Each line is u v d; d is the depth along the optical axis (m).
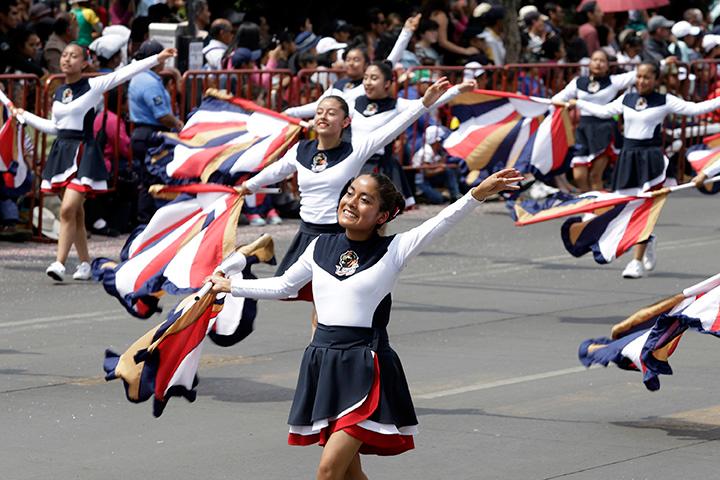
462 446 24.62
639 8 70.12
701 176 36.53
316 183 29.53
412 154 59.44
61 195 43.44
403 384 19.83
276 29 66.81
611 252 36.75
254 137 34.62
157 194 32.22
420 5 71.69
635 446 24.56
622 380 30.25
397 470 23.09
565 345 34.16
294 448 24.58
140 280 30.27
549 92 61.84
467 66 59.56
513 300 40.53
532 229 55.41
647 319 25.95
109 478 22.69
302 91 55.78
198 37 57.38
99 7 58.75
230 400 28.38
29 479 22.58
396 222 55.66
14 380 29.98
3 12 52.19
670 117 65.19
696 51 72.19
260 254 22.67
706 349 33.81
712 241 52.59
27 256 47.06
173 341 22.55
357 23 72.44
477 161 44.94
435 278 44.31
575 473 22.81
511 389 29.30
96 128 49.72
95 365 31.58
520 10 73.81
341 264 19.94
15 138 44.66
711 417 26.80
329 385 19.56
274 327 36.38
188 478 22.69
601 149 53.81
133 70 42.38
